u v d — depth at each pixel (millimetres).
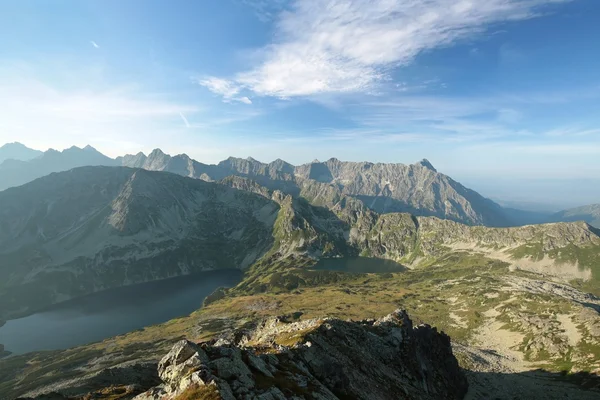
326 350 67062
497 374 142250
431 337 115062
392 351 87625
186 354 40000
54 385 160250
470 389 118062
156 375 96562
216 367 38250
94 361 196875
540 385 129500
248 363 43750
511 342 192000
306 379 47750
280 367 48938
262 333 96750
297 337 69938
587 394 117938
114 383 87125
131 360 184500
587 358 145000
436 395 87438
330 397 45844
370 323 106500
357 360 70688
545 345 170375
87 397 52062
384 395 62750
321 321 85625
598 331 163375
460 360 155125
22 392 156125
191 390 33000
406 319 107125
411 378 82750
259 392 36844
